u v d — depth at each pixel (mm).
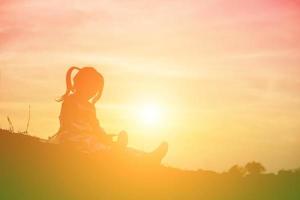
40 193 6535
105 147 8594
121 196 6906
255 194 7547
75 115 8805
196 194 7367
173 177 8172
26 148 8164
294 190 7781
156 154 8594
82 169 7691
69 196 6590
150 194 7180
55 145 8562
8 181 6754
